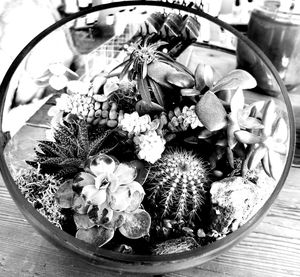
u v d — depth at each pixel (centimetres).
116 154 30
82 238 26
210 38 37
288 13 37
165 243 26
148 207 27
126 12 37
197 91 30
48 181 29
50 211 27
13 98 33
